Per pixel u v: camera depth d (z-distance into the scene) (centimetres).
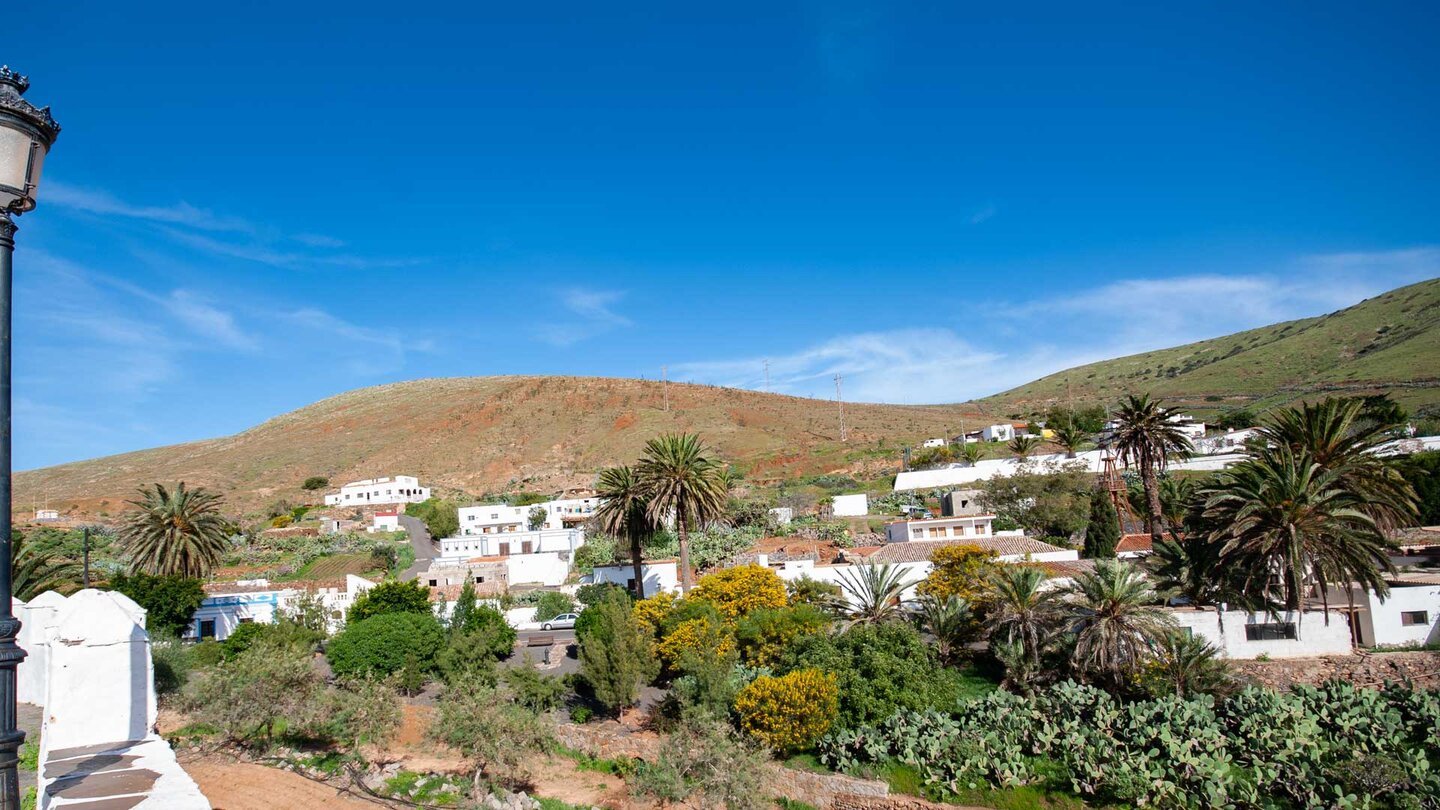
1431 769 2750
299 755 3067
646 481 5803
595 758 3803
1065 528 7850
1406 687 3262
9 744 706
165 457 19662
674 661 4462
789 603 5141
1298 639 3822
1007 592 3972
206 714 2881
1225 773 2855
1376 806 2664
